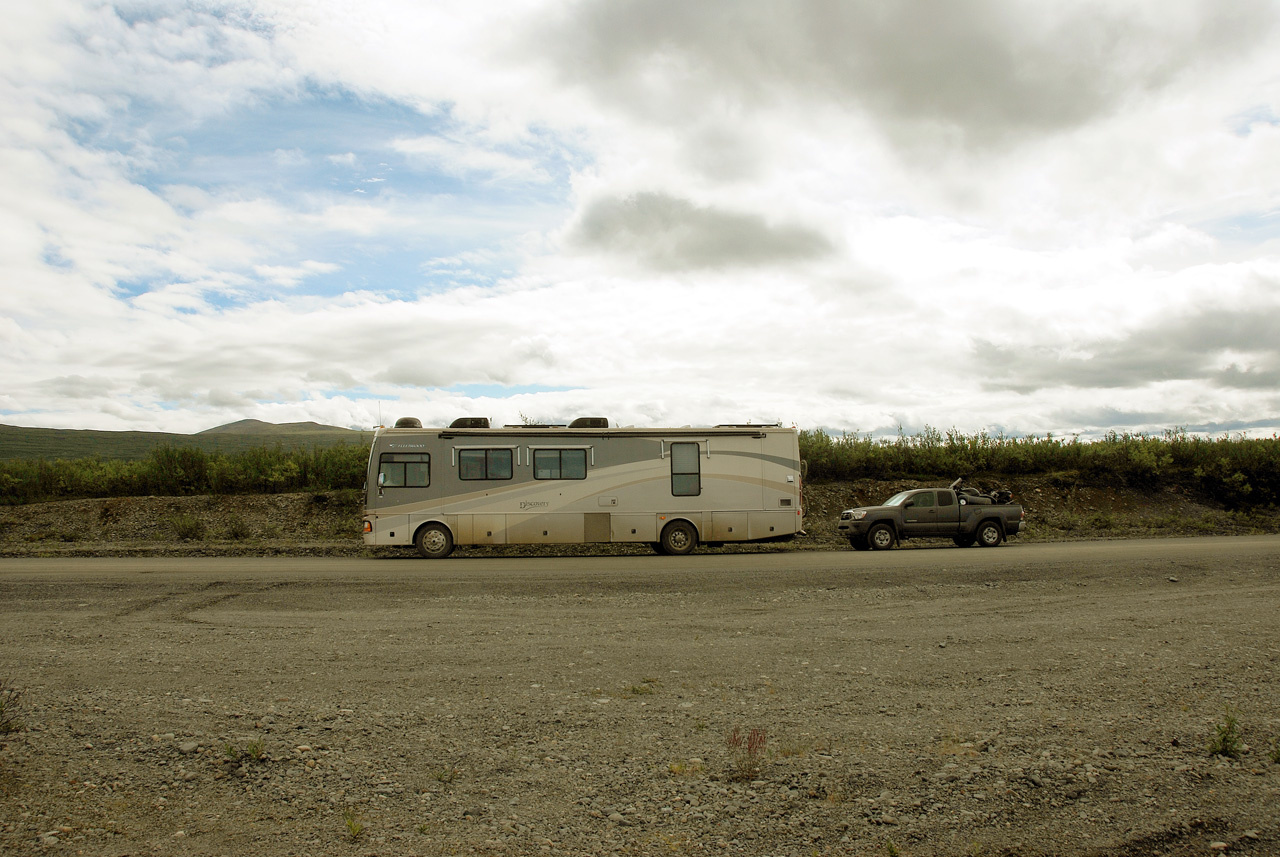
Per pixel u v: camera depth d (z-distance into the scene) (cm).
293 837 426
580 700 697
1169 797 487
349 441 3653
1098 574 1509
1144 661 841
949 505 2353
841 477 3684
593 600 1270
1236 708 666
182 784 493
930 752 560
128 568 1683
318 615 1131
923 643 945
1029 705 681
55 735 572
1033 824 450
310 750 556
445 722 631
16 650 884
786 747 571
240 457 3516
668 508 2166
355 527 2838
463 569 1686
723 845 423
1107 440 3872
